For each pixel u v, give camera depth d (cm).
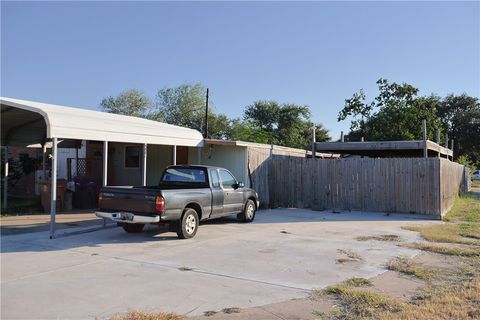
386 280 697
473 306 559
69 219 1353
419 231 1202
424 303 573
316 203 1789
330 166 1764
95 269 749
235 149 1772
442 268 777
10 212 1485
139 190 984
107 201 1025
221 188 1198
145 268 759
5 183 1562
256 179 1806
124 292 621
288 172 1859
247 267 772
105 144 1231
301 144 5584
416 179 1582
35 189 2094
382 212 1644
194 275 716
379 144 1761
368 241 1041
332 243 1010
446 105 6150
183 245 966
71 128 1113
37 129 1641
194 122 4966
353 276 719
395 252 912
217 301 587
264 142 4875
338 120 4116
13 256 847
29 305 564
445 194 1675
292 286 659
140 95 4922
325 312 546
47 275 708
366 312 541
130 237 1061
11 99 1209
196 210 1100
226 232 1152
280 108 5756
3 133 1575
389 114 3791
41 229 1161
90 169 1966
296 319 523
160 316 522
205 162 1842
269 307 564
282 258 845
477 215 1619
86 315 530
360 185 1695
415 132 3728
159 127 1498
